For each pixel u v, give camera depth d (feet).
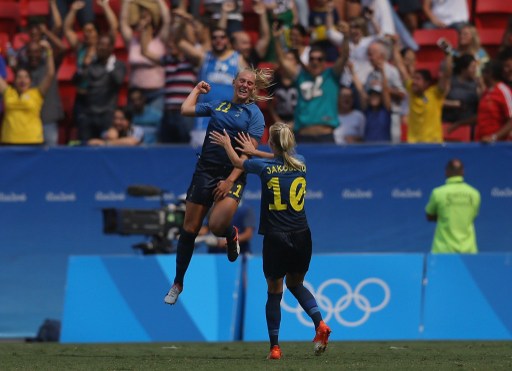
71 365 91.40
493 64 166.20
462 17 201.26
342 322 137.59
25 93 175.32
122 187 165.48
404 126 181.16
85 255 154.51
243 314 140.36
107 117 180.45
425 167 161.38
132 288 140.36
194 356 104.06
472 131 176.14
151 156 165.37
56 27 200.64
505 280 137.28
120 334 139.13
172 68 175.63
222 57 164.25
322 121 169.68
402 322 137.18
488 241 159.84
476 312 136.98
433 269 138.51
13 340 156.46
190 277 140.36
